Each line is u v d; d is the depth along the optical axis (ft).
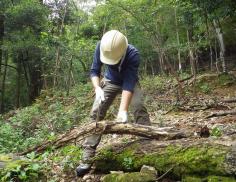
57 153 18.70
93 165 15.66
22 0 69.41
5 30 71.67
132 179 13.79
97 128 15.64
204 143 14.07
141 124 16.34
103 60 15.67
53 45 58.23
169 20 56.54
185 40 61.57
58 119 32.91
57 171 16.57
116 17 55.77
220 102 35.22
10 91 96.48
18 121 39.01
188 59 75.46
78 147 18.56
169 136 15.21
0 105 90.74
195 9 44.11
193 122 27.48
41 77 79.92
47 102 50.75
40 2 73.51
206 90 44.62
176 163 13.84
